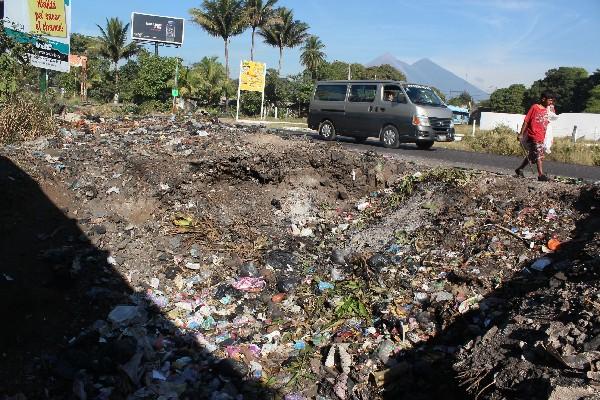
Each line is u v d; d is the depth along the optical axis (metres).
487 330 4.60
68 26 11.67
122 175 7.03
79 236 5.76
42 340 4.43
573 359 3.32
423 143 15.14
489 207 6.99
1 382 3.93
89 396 4.04
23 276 4.92
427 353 4.73
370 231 7.27
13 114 8.22
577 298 4.20
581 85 60.16
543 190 7.05
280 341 5.07
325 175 8.62
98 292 5.06
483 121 40.22
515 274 5.57
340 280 6.11
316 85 16.53
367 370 4.64
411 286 5.76
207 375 4.48
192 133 9.20
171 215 6.83
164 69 28.20
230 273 6.07
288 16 45.94
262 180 8.20
